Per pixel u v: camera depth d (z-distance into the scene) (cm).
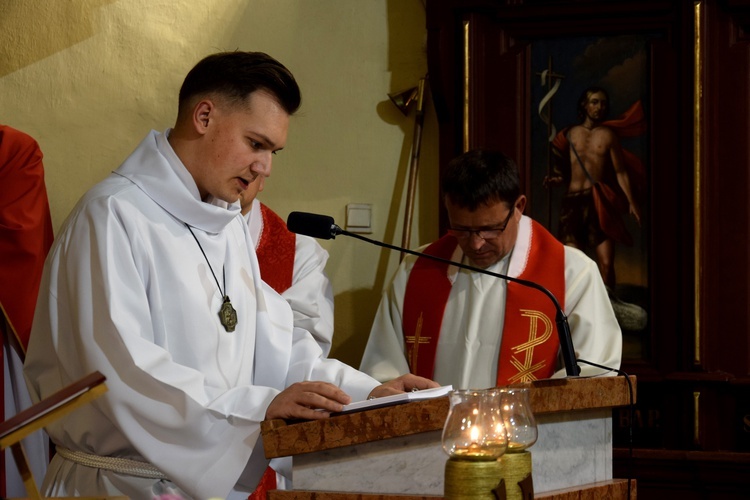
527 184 410
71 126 450
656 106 401
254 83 240
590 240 405
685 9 395
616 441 400
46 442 374
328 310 371
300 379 258
